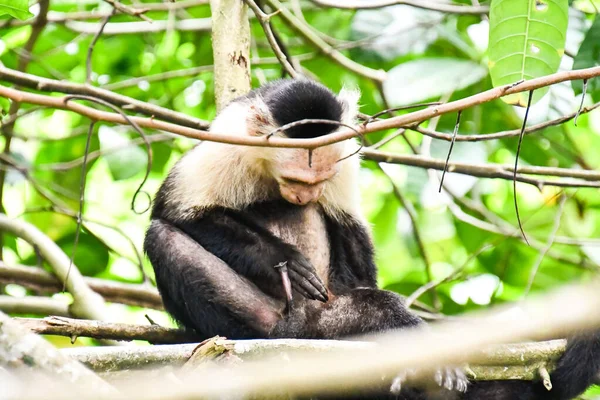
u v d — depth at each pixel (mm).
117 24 16453
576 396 9531
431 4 13977
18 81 11883
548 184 12250
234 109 11586
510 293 15445
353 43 15242
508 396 9781
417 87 13273
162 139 15211
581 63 12344
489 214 15227
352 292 10406
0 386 5402
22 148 18203
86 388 5508
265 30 11742
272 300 10797
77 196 15930
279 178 11180
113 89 16375
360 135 7520
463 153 13773
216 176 11297
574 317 4387
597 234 17047
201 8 17797
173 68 17531
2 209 15062
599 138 17266
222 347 7676
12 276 13070
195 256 10523
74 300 12883
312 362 6598
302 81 11555
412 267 17953
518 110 14344
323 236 11898
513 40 9461
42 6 14641
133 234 19047
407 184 15211
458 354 5113
